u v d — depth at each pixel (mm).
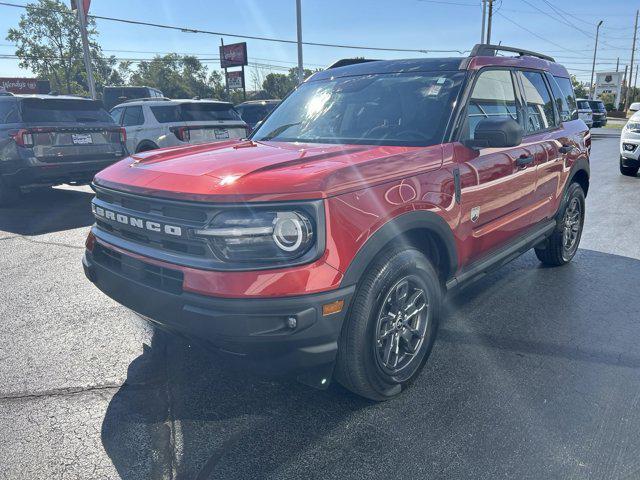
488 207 3477
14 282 4789
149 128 10578
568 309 4199
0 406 2859
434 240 3102
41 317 4016
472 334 3748
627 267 5266
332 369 2566
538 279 4910
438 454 2475
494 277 4977
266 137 3807
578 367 3283
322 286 2338
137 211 2691
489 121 3111
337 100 3814
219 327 2297
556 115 4727
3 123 7664
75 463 2426
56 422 2729
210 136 10805
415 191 2801
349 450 2510
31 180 7598
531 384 3086
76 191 10094
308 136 3607
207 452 2502
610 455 2467
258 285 2271
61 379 3141
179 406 2877
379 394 2836
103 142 8320
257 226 2289
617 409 2836
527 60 4340
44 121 7715
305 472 2363
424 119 3318
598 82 61594
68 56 58062
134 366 3295
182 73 75562
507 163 3637
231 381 3123
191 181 2494
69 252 5766
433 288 3057
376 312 2648
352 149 3016
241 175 2445
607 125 40312
